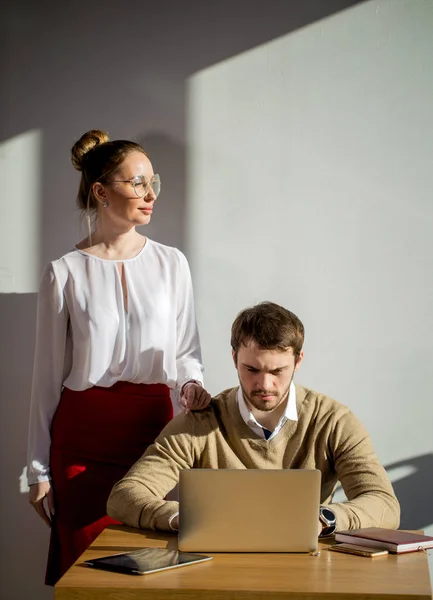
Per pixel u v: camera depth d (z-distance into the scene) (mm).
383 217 3082
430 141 3064
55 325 2750
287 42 3119
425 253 3062
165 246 2889
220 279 3146
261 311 2197
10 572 3199
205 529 1834
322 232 3105
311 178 3111
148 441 2742
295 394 2342
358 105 3094
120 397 2729
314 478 1841
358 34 3094
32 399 2795
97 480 2717
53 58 3207
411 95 3072
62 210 3203
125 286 2762
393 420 3066
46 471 2773
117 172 2697
